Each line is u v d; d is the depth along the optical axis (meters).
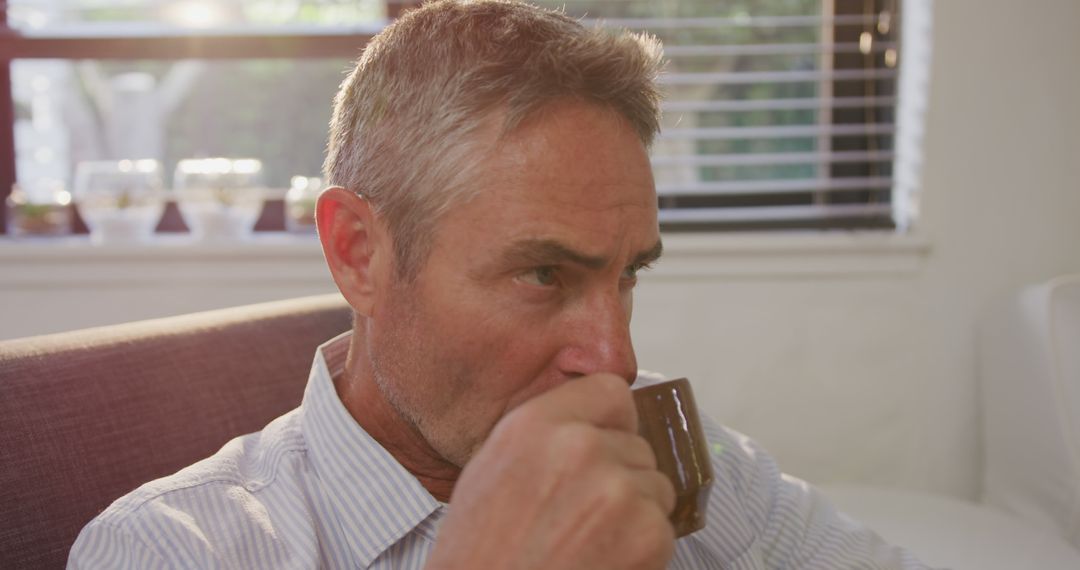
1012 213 2.00
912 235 2.00
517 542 0.56
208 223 1.99
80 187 2.01
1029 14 1.95
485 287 0.77
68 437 0.98
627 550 0.55
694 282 2.04
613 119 0.77
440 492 0.94
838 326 2.04
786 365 2.05
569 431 0.57
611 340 0.76
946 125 1.98
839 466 2.06
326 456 0.91
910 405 2.04
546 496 0.56
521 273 0.76
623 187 0.76
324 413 0.93
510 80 0.76
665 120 2.13
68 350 1.04
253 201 2.01
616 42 0.79
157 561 0.82
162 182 2.16
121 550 0.83
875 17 2.07
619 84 0.77
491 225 0.75
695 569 1.04
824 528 1.16
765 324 2.04
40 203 2.02
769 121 2.13
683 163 2.09
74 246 1.96
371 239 0.83
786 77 2.06
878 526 1.57
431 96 0.78
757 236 2.00
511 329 0.77
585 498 0.55
